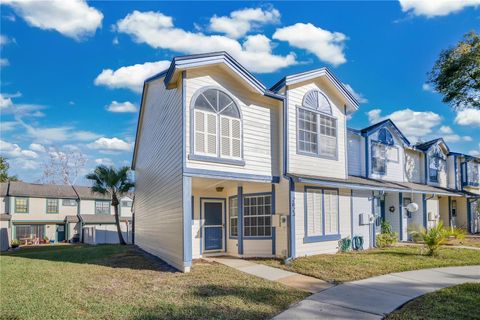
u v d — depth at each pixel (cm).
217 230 1350
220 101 1088
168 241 1159
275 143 1230
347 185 1314
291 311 623
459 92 1906
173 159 1114
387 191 1605
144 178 1839
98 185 2647
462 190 2430
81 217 3659
